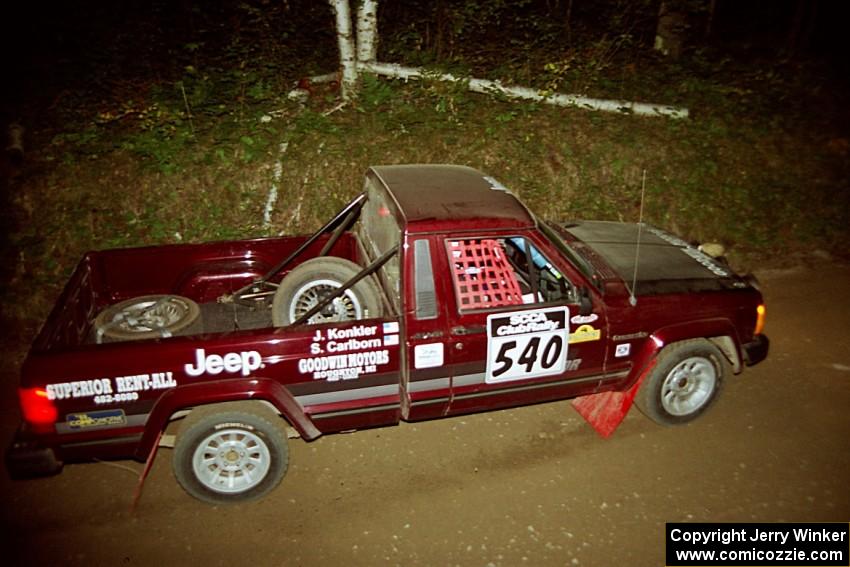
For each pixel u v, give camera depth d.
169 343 3.67
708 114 9.10
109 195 6.89
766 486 4.23
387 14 10.43
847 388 5.31
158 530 3.85
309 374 3.89
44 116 7.87
